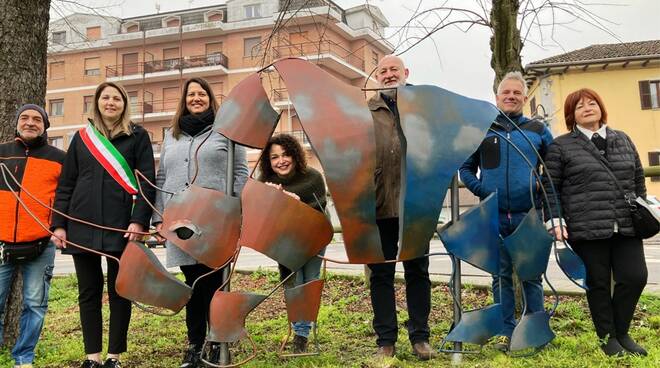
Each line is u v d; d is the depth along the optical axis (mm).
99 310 3209
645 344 3299
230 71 27516
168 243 3307
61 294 6812
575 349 3223
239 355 3549
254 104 2766
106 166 3137
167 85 28891
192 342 3342
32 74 4105
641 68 19531
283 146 3818
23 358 3359
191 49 28594
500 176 3461
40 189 3406
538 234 2809
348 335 4055
